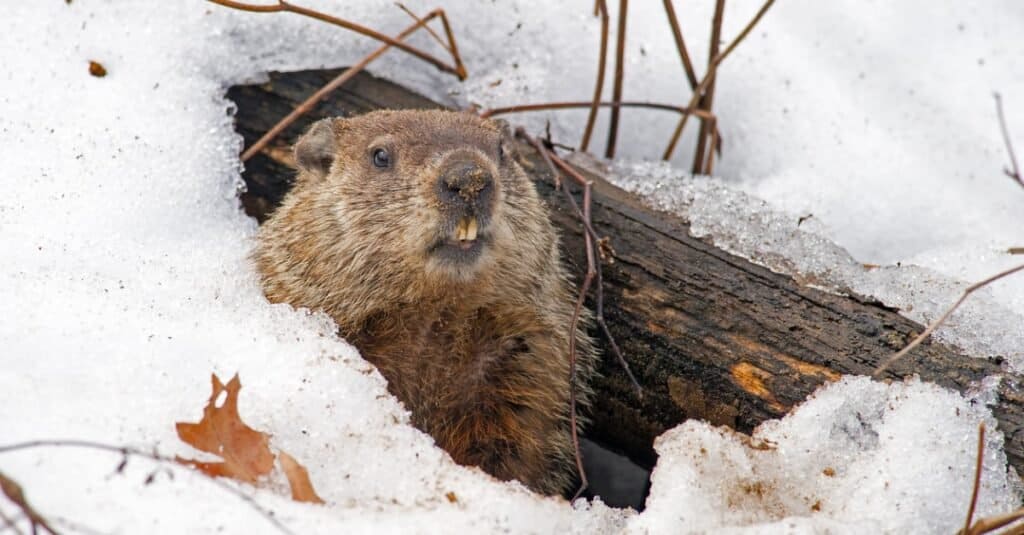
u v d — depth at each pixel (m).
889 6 9.96
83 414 5.10
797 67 9.51
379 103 8.68
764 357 6.87
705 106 8.95
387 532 4.83
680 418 7.33
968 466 5.77
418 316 6.98
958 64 9.71
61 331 5.75
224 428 5.20
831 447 6.05
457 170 6.49
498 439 7.03
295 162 7.61
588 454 8.85
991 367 6.26
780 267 7.24
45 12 8.20
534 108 8.69
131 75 8.13
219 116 8.33
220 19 8.47
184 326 6.12
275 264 7.39
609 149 9.09
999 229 8.43
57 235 6.91
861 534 5.27
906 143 9.06
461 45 9.09
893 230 8.54
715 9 8.70
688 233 7.62
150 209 7.46
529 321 7.14
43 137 7.52
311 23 8.66
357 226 6.93
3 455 4.62
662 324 7.32
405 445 5.59
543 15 9.20
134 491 4.63
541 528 5.29
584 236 7.88
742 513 5.68
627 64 9.38
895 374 6.36
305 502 5.00
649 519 5.45
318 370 5.91
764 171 9.10
